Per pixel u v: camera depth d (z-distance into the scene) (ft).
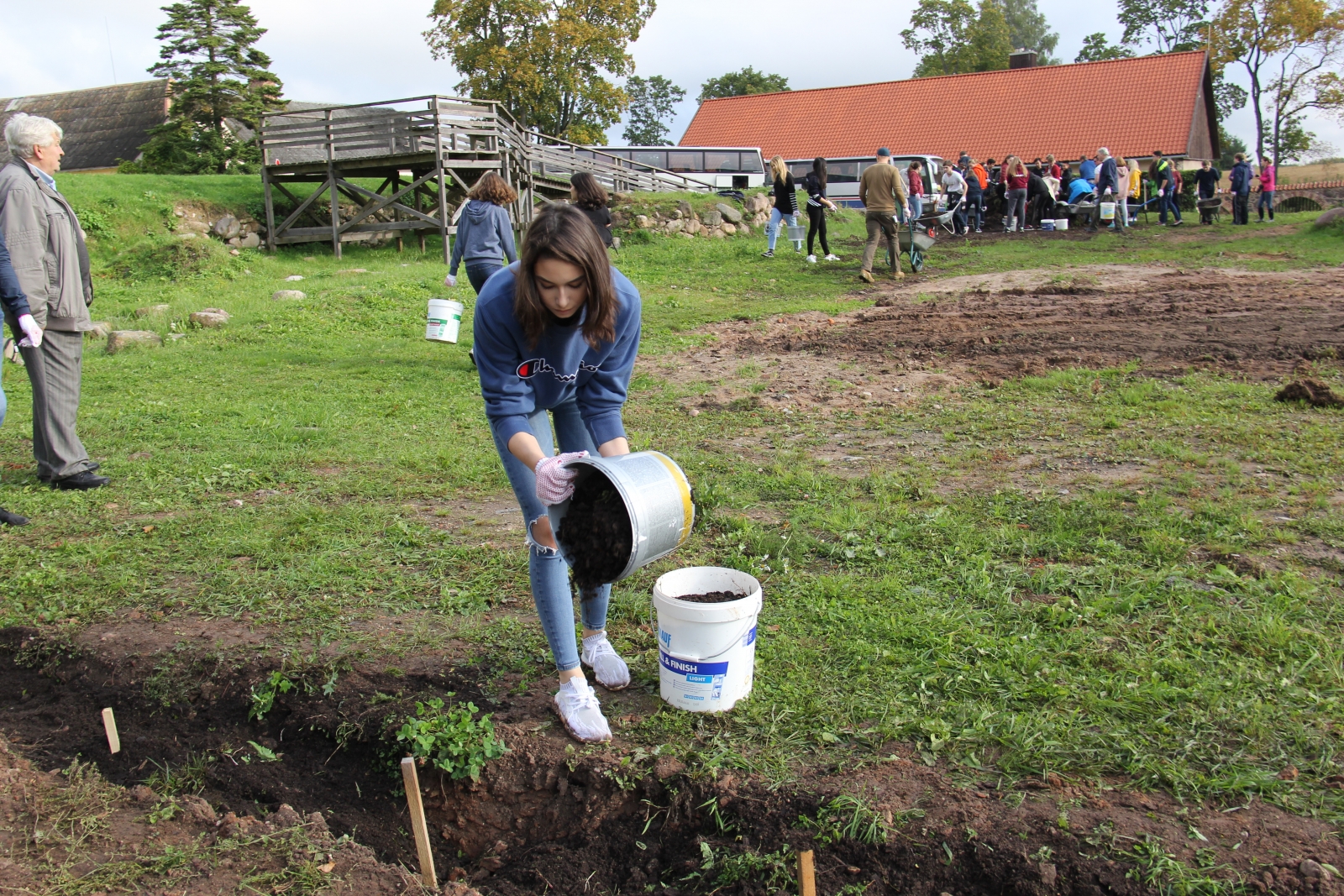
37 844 9.02
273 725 11.35
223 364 31.50
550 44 123.03
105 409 25.16
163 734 11.42
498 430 9.34
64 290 17.92
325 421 23.56
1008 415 22.03
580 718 9.93
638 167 76.28
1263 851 7.83
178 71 116.78
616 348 9.65
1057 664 10.70
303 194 63.41
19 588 13.92
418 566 14.55
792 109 135.23
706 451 20.25
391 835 10.07
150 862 8.75
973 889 7.98
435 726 10.23
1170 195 74.69
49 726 11.69
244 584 13.94
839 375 27.71
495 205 27.27
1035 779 8.86
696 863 8.71
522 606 13.14
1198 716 9.52
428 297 43.52
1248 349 27.27
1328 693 9.88
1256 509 15.05
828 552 14.19
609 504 8.84
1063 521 14.84
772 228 57.88
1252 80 147.43
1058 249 59.82
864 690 10.37
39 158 17.66
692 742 9.75
